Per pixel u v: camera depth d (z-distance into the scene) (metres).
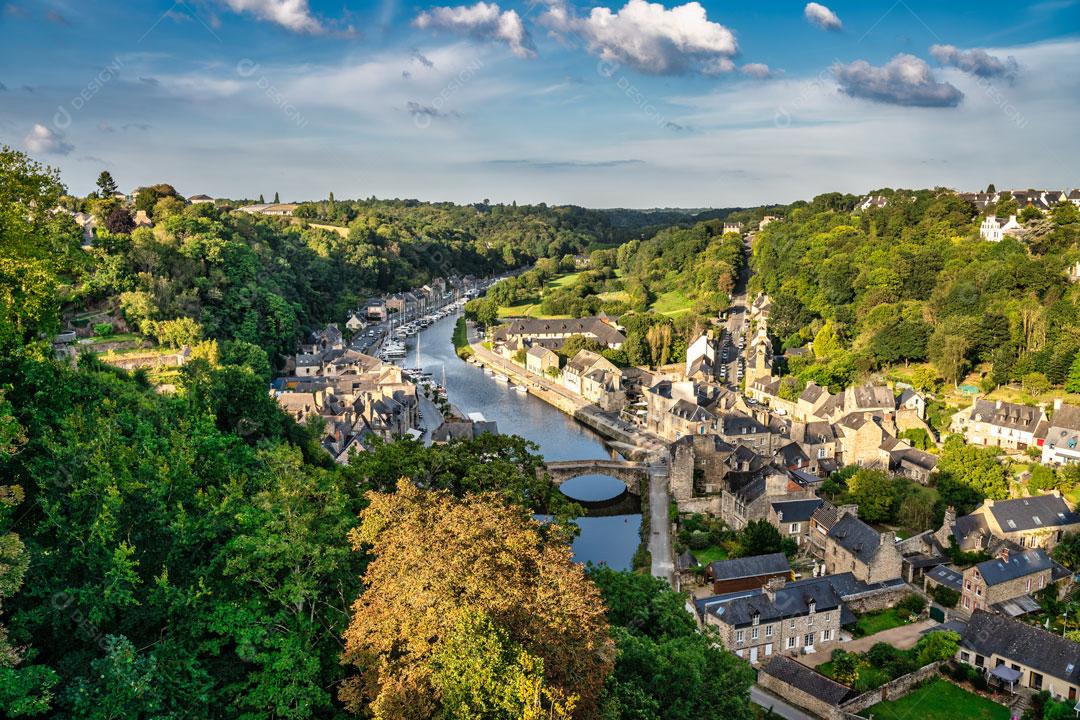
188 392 83.25
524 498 70.00
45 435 54.94
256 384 93.12
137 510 49.66
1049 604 91.12
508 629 40.31
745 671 62.28
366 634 41.31
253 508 50.28
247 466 69.50
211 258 186.75
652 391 168.38
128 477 50.56
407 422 164.38
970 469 114.44
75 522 46.41
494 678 35.84
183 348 136.00
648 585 68.50
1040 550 94.19
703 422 146.62
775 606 85.12
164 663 41.72
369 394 160.25
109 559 44.66
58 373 67.56
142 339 146.38
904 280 192.75
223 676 44.88
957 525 102.88
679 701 52.50
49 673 37.28
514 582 42.47
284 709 42.16
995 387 149.62
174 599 44.22
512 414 189.00
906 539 103.06
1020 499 104.38
